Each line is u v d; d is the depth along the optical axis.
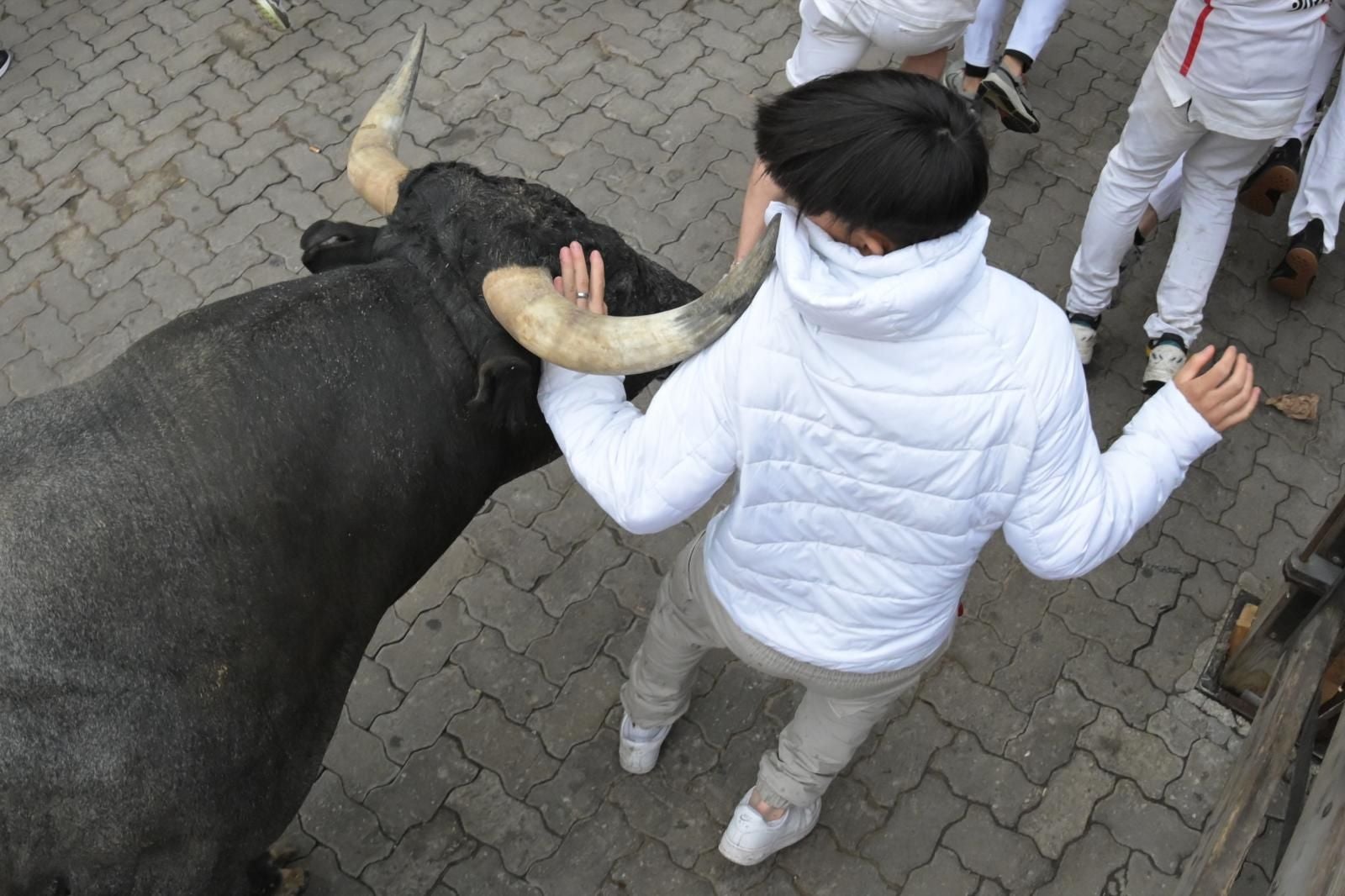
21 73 5.00
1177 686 3.09
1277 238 4.14
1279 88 2.77
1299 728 2.43
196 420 1.76
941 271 1.33
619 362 1.64
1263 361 3.81
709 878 2.81
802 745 2.32
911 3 3.25
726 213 4.27
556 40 4.97
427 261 1.92
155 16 5.23
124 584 1.67
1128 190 3.24
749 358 1.52
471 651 3.21
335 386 1.85
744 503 1.69
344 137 4.62
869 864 2.81
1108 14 4.98
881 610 1.81
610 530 3.44
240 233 4.30
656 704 2.66
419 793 2.96
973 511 1.60
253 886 2.65
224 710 1.79
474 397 1.88
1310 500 3.47
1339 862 1.79
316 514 1.85
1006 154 4.43
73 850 1.70
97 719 1.66
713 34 4.96
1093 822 2.87
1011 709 3.06
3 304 4.14
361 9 5.17
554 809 2.93
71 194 4.48
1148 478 1.67
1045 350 1.47
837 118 1.28
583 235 1.90
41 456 1.72
